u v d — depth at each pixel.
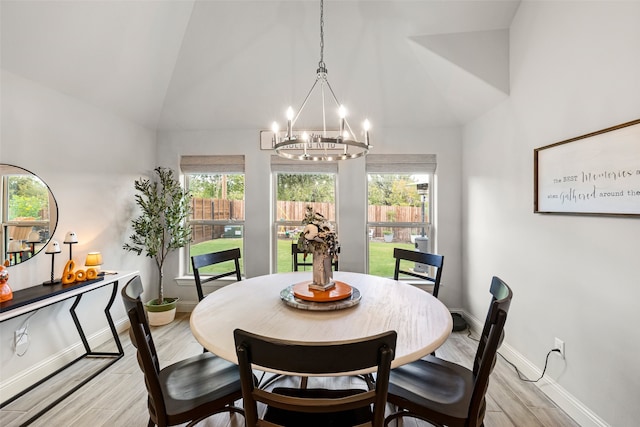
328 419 1.20
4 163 2.05
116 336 2.58
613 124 1.59
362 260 3.51
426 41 2.61
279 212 3.68
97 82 2.59
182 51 2.85
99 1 2.09
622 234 1.55
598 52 1.67
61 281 2.28
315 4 2.49
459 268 3.43
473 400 1.17
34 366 2.20
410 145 3.46
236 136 3.58
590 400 1.73
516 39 2.41
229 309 1.58
